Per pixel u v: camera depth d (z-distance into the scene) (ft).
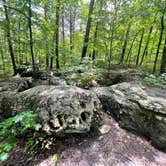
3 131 6.57
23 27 19.93
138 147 8.61
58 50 26.63
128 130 10.10
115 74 21.01
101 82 19.03
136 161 7.60
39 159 7.30
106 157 7.71
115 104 11.49
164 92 12.39
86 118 9.00
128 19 17.92
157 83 14.78
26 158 7.38
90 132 9.24
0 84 16.29
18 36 20.17
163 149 8.55
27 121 6.66
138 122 9.77
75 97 9.24
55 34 23.53
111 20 17.16
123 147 8.49
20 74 25.44
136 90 12.60
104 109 12.17
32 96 9.76
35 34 20.29
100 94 12.91
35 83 19.04
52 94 9.36
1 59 37.11
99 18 17.63
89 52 33.96
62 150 7.81
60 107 8.39
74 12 40.47
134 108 10.18
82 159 7.47
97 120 10.11
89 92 10.96
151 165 7.43
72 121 8.24
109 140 8.91
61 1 24.12
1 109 10.49
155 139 8.86
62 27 39.40
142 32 31.01
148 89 13.08
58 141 8.21
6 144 5.92
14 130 6.81
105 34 19.17
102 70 21.61
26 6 16.37
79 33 37.35
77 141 8.49
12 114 9.71
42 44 19.81
